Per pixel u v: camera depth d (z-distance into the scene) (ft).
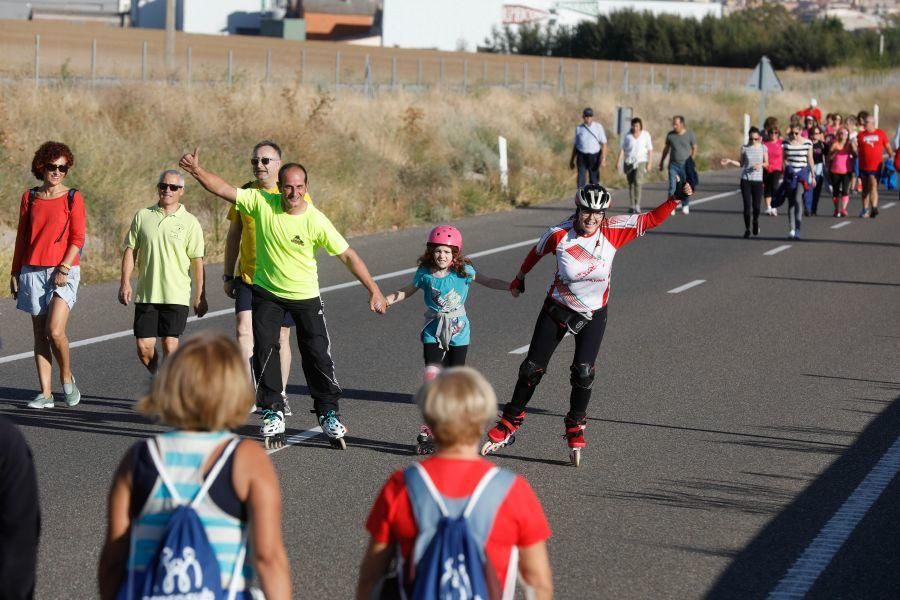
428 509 23.89
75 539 45.75
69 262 65.05
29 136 140.46
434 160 195.93
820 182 184.44
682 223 171.12
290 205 57.98
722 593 41.01
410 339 88.33
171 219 65.26
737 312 101.04
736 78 553.23
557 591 41.09
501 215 175.94
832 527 48.11
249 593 24.26
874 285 116.78
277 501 23.99
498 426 58.29
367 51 544.21
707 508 50.60
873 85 529.04
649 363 81.00
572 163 183.73
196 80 251.80
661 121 320.29
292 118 183.42
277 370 59.06
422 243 141.38
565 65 544.21
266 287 58.70
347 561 43.91
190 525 23.30
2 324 90.53
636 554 44.88
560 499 51.80
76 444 59.31
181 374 23.81
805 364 81.05
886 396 72.08
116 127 161.99
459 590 23.09
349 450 59.36
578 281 55.83
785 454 59.31
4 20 535.19
